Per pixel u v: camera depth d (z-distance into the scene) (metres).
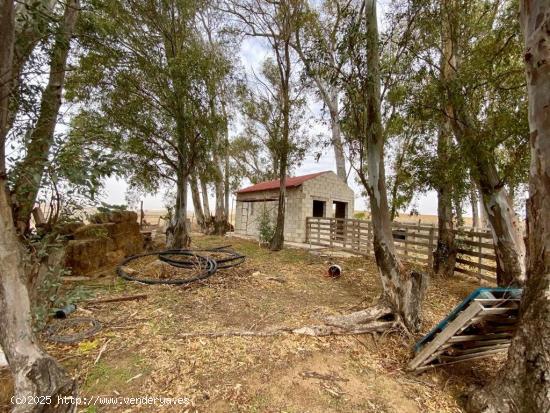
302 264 8.09
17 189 2.07
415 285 3.84
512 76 4.39
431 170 5.76
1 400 2.06
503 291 2.60
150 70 7.51
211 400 2.34
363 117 4.23
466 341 2.82
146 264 7.10
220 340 3.31
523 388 2.15
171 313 4.10
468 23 4.90
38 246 2.44
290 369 2.83
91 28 5.68
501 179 4.94
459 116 4.97
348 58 3.92
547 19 2.24
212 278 6.04
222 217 16.84
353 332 3.61
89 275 5.73
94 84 7.06
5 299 1.69
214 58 8.66
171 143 8.59
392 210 7.56
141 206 11.99
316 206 14.56
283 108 10.23
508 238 4.95
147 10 7.50
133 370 2.67
